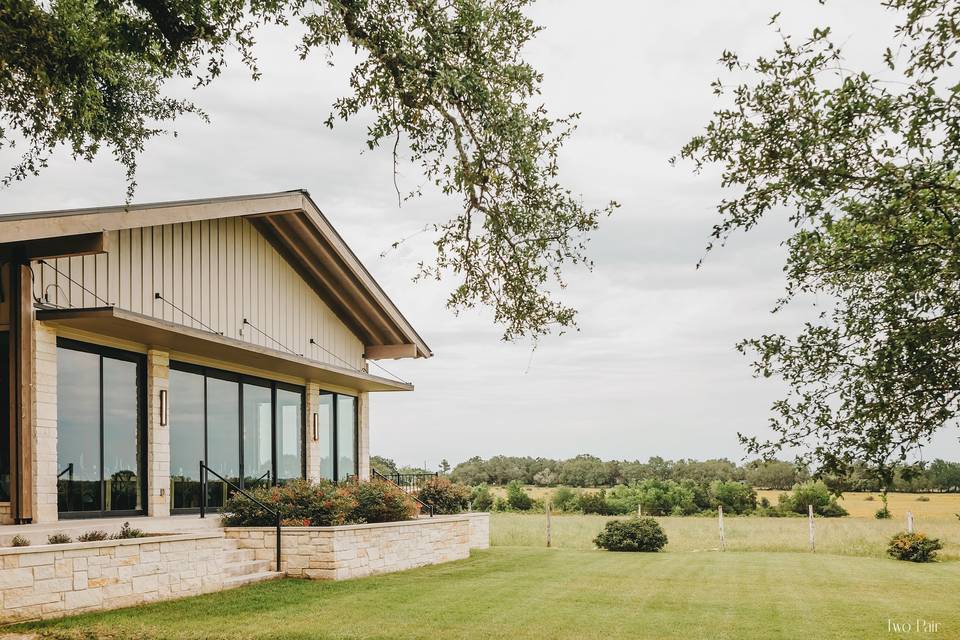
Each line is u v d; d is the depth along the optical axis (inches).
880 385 269.1
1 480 467.8
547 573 644.7
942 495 2018.9
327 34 327.0
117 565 394.3
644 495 1899.6
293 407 794.2
